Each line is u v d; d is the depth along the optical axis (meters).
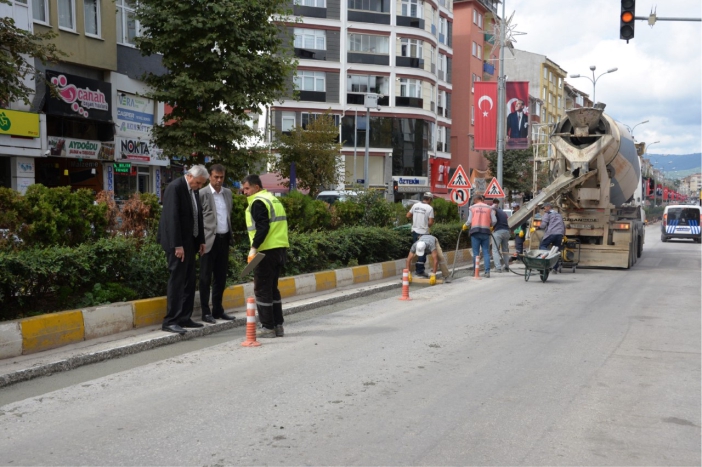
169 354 7.80
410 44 54.22
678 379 6.77
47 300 8.55
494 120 23.78
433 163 48.78
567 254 18.19
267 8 19.33
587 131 18.77
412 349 8.07
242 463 4.45
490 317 10.55
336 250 14.70
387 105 53.72
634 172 21.53
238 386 6.35
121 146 24.92
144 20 18.80
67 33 22.05
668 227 40.34
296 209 14.58
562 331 9.37
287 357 7.62
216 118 18.81
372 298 12.92
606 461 4.56
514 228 18.94
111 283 9.08
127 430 5.11
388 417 5.43
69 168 23.67
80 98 22.30
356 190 18.16
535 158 20.55
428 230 15.77
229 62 18.67
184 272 8.76
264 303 8.76
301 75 51.19
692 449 4.81
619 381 6.67
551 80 87.62
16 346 7.07
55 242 8.77
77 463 4.46
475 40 63.91
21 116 19.84
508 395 6.11
